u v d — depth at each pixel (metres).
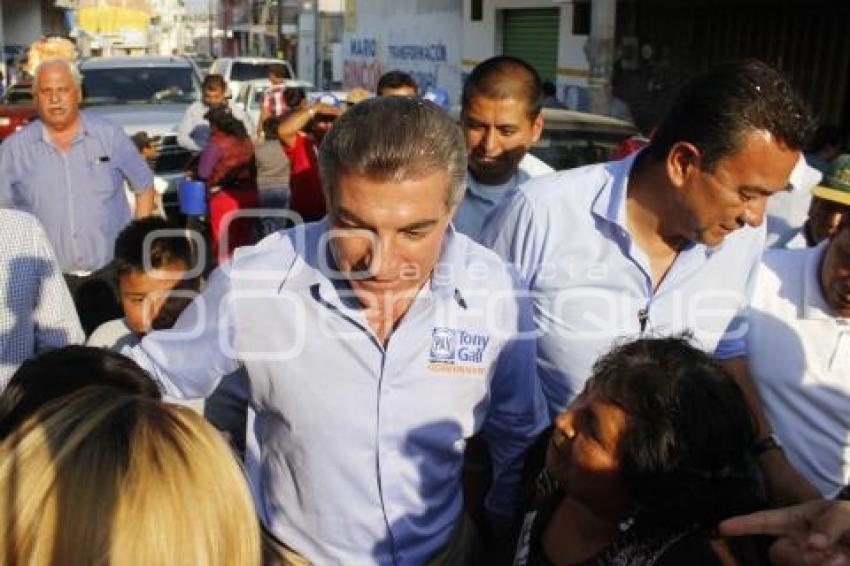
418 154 1.60
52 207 4.37
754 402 2.19
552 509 1.72
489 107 2.96
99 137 4.45
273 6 34.62
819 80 9.69
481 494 2.31
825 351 2.26
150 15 46.62
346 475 1.87
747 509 1.47
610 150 6.14
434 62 16.56
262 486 2.00
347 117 1.66
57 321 2.90
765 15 10.25
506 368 2.03
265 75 15.30
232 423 2.21
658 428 1.40
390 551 1.93
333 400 1.85
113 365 1.70
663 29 11.23
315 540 1.92
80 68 11.14
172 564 1.10
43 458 1.13
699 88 1.91
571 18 12.02
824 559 1.32
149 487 1.11
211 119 6.54
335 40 23.97
